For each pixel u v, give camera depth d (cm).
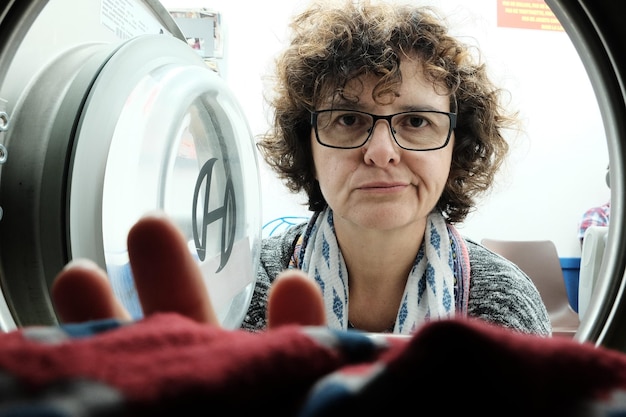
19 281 50
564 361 17
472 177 89
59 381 14
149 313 28
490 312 73
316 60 74
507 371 16
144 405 14
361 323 85
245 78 209
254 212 89
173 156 61
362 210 70
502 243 211
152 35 64
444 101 74
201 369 16
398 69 67
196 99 69
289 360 18
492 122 85
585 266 115
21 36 49
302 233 94
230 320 76
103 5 68
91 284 28
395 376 16
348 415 15
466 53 75
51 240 49
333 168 72
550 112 236
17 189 49
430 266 77
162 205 58
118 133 54
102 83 53
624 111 48
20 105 52
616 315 48
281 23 209
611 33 46
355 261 80
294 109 81
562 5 47
